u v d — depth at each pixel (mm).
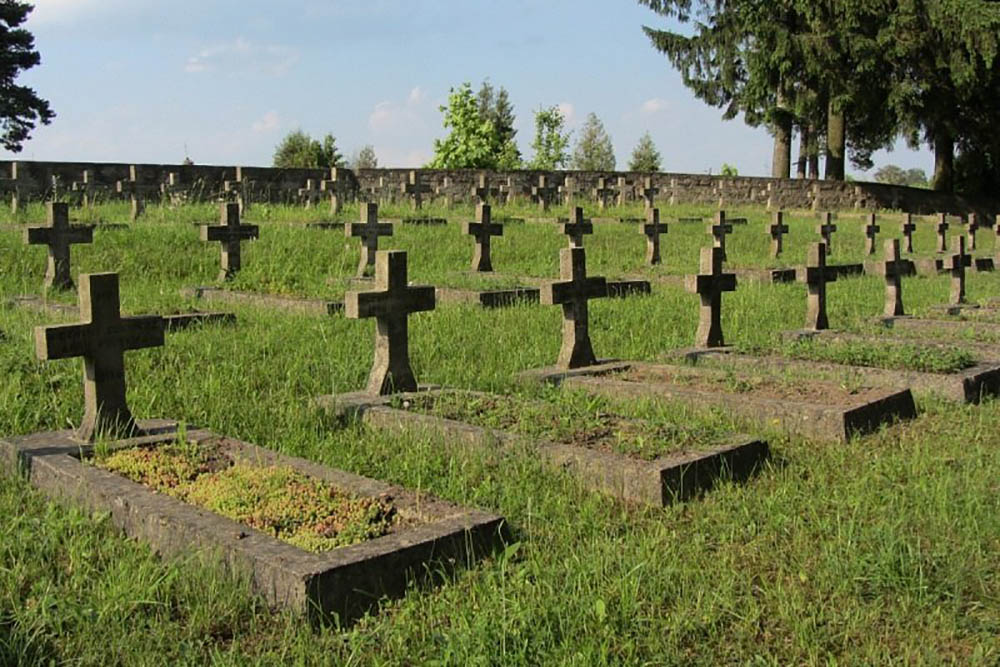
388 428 7539
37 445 6523
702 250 10930
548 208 27969
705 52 44719
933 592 4812
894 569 4980
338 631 4434
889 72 42031
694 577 4984
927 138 46000
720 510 5984
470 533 5195
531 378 9242
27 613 4375
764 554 5309
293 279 15188
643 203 33312
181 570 4809
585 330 9836
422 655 4250
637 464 6242
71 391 8016
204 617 4461
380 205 26438
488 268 17406
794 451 7273
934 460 6941
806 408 7789
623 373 9555
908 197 43750
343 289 14188
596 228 23984
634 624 4469
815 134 49844
